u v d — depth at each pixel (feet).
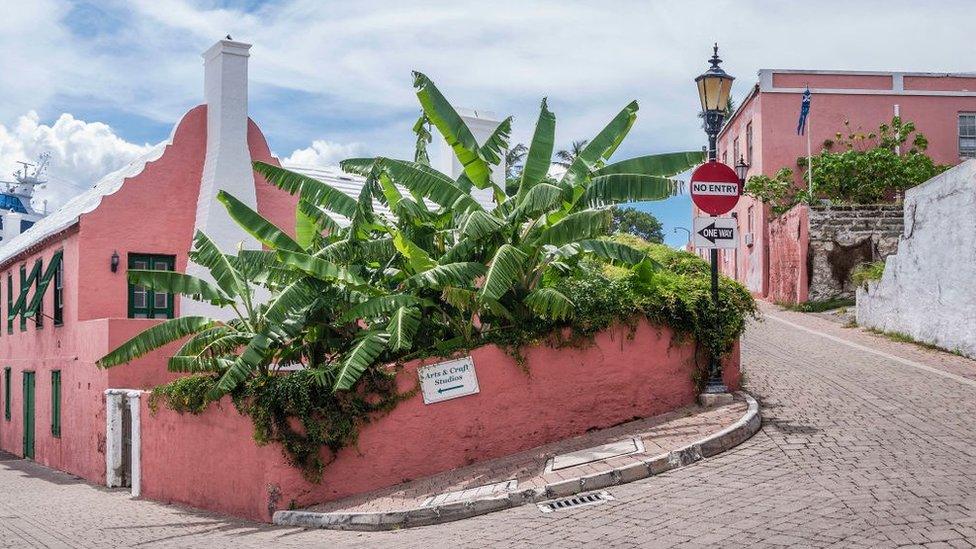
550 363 37.93
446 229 41.19
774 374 47.52
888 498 25.18
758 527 23.50
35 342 70.44
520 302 38.60
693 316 39.17
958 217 52.80
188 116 61.93
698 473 30.19
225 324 42.16
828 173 95.30
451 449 36.88
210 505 41.27
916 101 100.58
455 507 30.19
